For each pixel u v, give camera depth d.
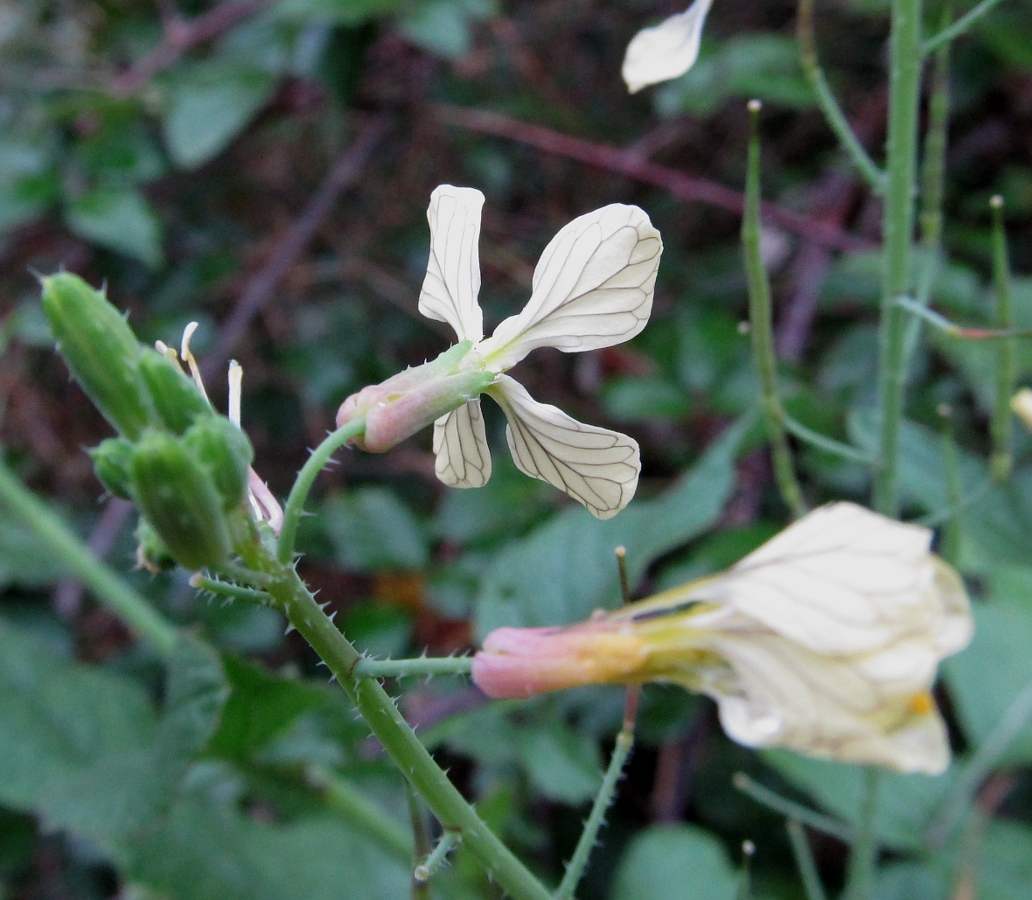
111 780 0.10
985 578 0.13
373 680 0.06
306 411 0.19
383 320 0.19
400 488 0.18
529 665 0.06
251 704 0.10
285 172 0.20
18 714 0.12
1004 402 0.10
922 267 0.10
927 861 0.11
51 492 0.18
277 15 0.15
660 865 0.11
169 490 0.05
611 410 0.15
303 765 0.11
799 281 0.18
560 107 0.20
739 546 0.13
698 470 0.11
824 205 0.19
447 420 0.08
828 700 0.05
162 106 0.16
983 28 0.17
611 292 0.07
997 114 0.20
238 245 0.19
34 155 0.16
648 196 0.20
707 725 0.14
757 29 0.21
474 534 0.14
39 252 0.17
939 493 0.13
